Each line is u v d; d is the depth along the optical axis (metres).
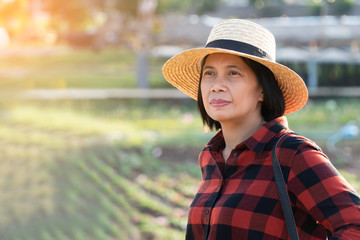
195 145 12.69
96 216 8.77
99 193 9.69
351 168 11.29
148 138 13.37
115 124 15.98
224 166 3.01
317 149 2.71
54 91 21.02
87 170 10.70
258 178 2.76
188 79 3.49
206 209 2.89
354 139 13.55
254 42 2.91
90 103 20.36
